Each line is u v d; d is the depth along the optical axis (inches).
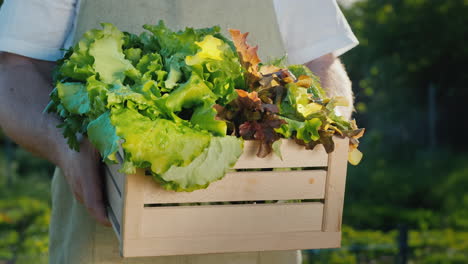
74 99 69.1
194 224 67.8
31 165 539.5
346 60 654.5
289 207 69.9
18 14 79.4
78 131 71.4
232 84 66.9
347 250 275.1
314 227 70.8
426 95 649.0
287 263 82.0
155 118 64.8
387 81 649.0
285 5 84.7
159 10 81.6
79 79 70.6
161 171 63.3
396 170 562.3
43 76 80.7
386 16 647.8
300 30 84.7
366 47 652.1
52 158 77.8
